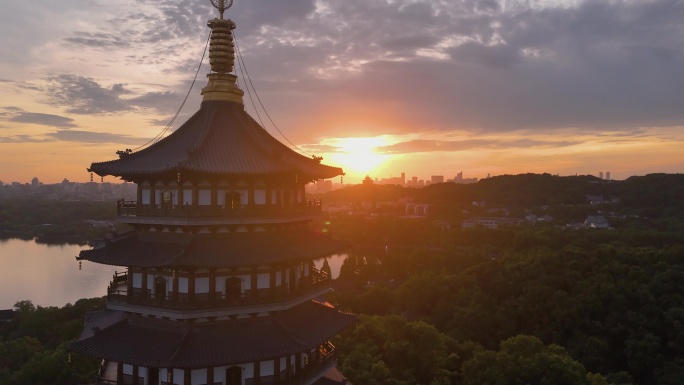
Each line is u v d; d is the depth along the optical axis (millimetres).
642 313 123312
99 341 44969
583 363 115000
